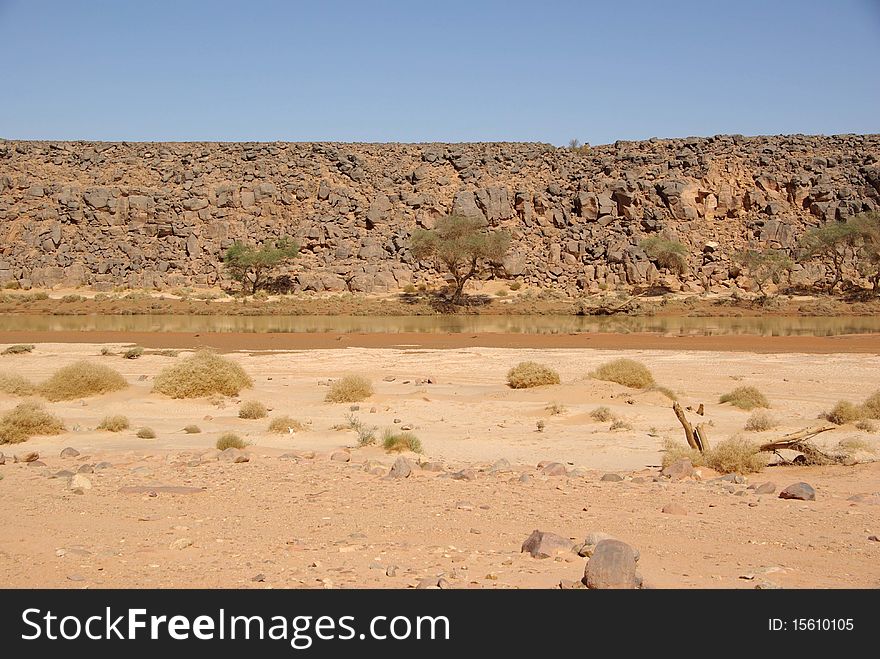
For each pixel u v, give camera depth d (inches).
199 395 1062.4
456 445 743.1
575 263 4094.5
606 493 459.5
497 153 4904.0
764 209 4377.5
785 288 3782.0
